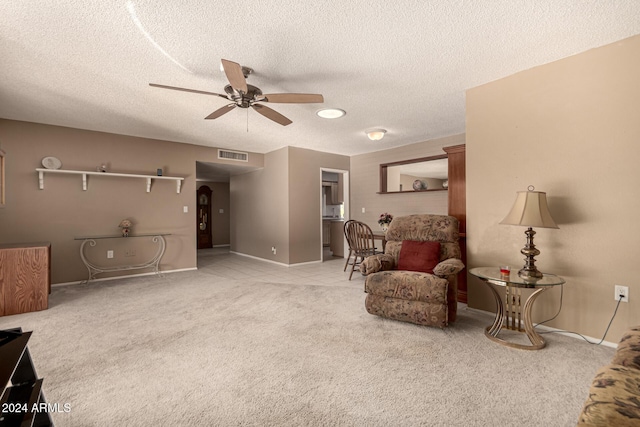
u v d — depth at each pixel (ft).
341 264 20.02
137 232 16.56
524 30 7.18
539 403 5.41
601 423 2.84
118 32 7.11
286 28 7.05
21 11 6.29
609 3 6.23
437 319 8.45
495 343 7.86
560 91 8.50
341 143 18.72
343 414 5.14
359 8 6.37
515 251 9.34
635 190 7.38
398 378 6.23
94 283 14.71
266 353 7.33
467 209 10.51
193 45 7.70
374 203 21.03
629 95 7.45
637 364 3.93
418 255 10.22
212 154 19.34
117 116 13.12
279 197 20.06
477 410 5.24
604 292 7.80
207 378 6.23
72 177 14.78
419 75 9.48
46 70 8.93
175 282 14.89
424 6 6.32
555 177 8.57
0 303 10.05
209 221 29.58
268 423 4.91
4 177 12.07
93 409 5.24
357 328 8.87
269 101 9.02
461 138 16.49
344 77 9.57
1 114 12.78
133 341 8.02
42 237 14.03
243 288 13.66
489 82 9.95
